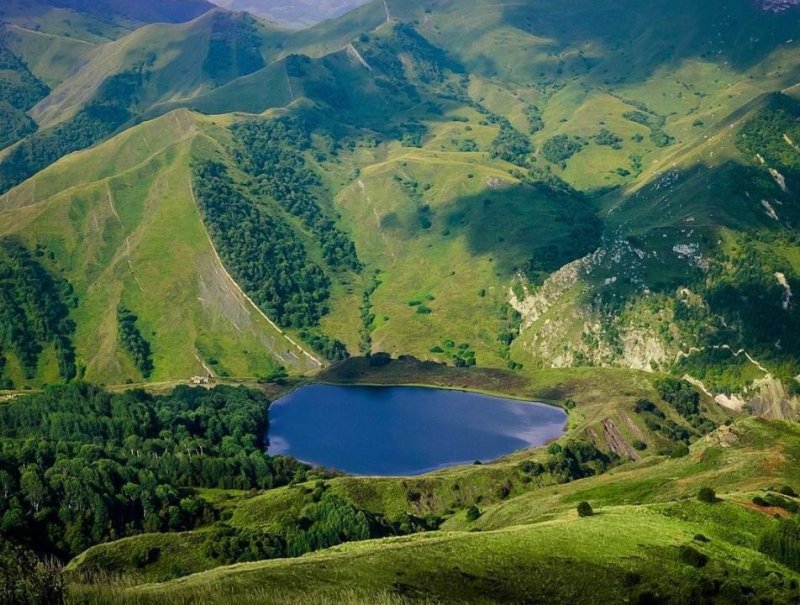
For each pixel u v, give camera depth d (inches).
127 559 5659.5
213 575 3531.0
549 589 3390.7
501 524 6338.6
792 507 4510.3
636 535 3956.7
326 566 3604.8
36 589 1759.4
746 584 3462.1
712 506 4431.6
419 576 3481.8
